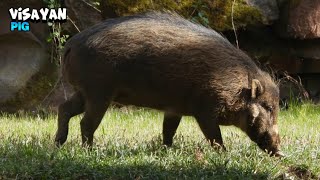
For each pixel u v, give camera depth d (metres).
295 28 34.31
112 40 19.61
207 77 19.33
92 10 33.56
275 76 35.66
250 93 19.75
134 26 19.78
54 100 33.47
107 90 19.80
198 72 19.33
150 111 32.88
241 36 35.53
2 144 19.83
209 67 19.36
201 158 18.41
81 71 19.92
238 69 19.70
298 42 35.59
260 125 19.94
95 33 19.94
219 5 34.41
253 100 19.83
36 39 33.66
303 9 34.28
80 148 19.12
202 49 19.50
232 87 19.50
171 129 20.83
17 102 33.31
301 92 35.41
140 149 19.66
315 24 34.34
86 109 20.19
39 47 33.88
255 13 34.56
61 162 17.11
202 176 16.88
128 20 20.20
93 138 21.38
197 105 19.61
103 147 19.66
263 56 35.59
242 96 19.72
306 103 34.12
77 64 19.97
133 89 19.83
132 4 33.72
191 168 17.38
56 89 33.53
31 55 33.81
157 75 19.47
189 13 34.03
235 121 20.05
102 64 19.61
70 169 16.62
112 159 18.05
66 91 33.56
